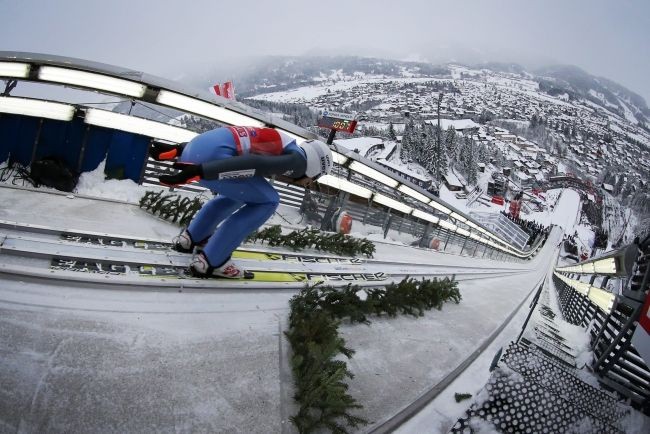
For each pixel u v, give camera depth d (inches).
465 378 163.8
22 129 223.1
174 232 189.3
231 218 143.9
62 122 232.2
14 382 76.5
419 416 126.0
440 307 241.9
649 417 122.1
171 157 140.8
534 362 121.3
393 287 209.6
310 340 124.2
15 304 99.5
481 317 262.1
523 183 6663.4
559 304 601.3
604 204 7071.9
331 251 287.4
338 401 101.3
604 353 192.4
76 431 72.2
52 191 199.9
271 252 227.3
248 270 179.3
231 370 106.6
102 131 244.7
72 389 80.7
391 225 560.7
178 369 99.2
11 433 66.3
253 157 126.8
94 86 212.7
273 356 119.4
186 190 289.4
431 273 366.3
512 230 3526.1
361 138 5068.9
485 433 112.7
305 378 108.3
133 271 135.8
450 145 5344.5
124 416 79.6
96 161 246.2
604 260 277.9
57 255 126.6
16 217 151.2
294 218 378.9
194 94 232.5
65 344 92.4
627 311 212.4
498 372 121.1
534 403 116.0
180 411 86.5
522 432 113.3
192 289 139.8
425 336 189.3
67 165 231.1
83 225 163.2
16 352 84.3
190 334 115.4
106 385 85.2
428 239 695.1
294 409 102.4
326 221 407.5
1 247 118.3
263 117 264.5
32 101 208.8
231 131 131.3
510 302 368.2
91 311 108.3
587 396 119.2
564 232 4739.2
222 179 123.0
